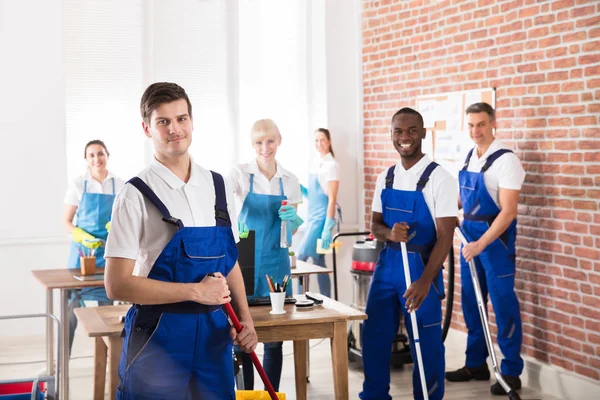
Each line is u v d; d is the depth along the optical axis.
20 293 6.43
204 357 2.61
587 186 4.61
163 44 6.83
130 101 6.78
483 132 4.94
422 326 4.03
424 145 6.24
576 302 4.73
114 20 6.69
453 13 5.81
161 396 2.56
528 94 5.06
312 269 5.09
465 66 5.70
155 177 2.62
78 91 6.64
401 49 6.55
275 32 7.20
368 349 4.20
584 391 4.66
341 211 7.30
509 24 5.21
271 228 4.45
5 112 6.34
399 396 4.87
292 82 7.27
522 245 5.14
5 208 6.38
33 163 6.43
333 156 6.86
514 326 4.91
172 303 2.58
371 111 7.08
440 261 3.94
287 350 6.04
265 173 4.55
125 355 2.61
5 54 6.32
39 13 6.39
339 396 3.60
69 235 6.53
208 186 2.70
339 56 7.24
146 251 2.61
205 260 2.62
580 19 4.61
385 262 4.14
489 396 4.85
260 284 4.43
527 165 5.08
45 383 3.23
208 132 7.01
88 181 5.69
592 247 4.59
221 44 6.99
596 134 4.53
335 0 7.20
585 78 4.59
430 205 4.00
